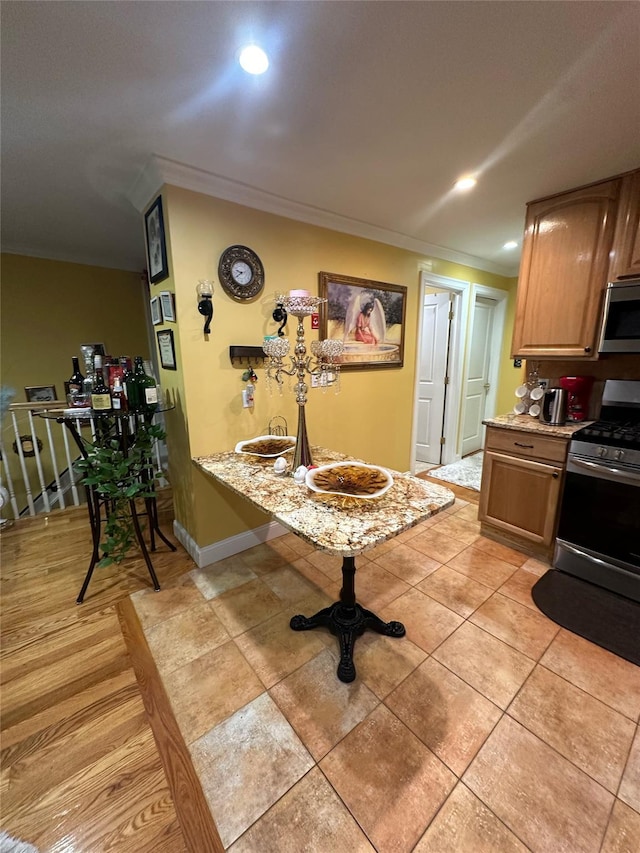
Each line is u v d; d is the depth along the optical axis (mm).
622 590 1950
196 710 1384
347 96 1345
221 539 2369
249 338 2250
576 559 2113
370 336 2977
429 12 1006
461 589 2061
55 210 2422
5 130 1516
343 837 1013
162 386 2422
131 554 2453
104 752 1245
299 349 1643
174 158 1755
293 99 1361
